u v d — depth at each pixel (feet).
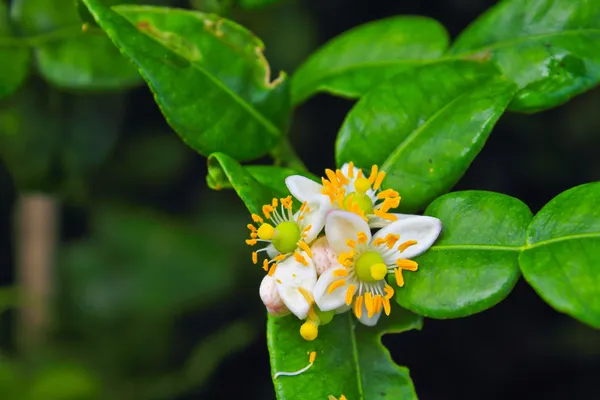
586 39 1.24
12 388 1.72
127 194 1.88
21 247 1.83
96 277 1.86
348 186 1.18
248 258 1.90
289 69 1.80
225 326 1.96
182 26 1.26
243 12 1.77
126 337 1.87
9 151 1.54
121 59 1.41
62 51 1.41
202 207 1.94
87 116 1.56
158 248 1.88
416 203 1.20
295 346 1.18
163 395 1.83
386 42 1.33
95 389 1.77
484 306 1.14
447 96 1.23
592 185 1.15
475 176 1.90
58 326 1.84
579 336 1.90
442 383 1.96
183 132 1.24
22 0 1.39
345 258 1.16
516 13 1.26
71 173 1.57
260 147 1.27
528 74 1.24
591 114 1.82
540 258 1.13
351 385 1.18
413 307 1.16
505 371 1.94
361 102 1.23
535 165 1.87
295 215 1.18
